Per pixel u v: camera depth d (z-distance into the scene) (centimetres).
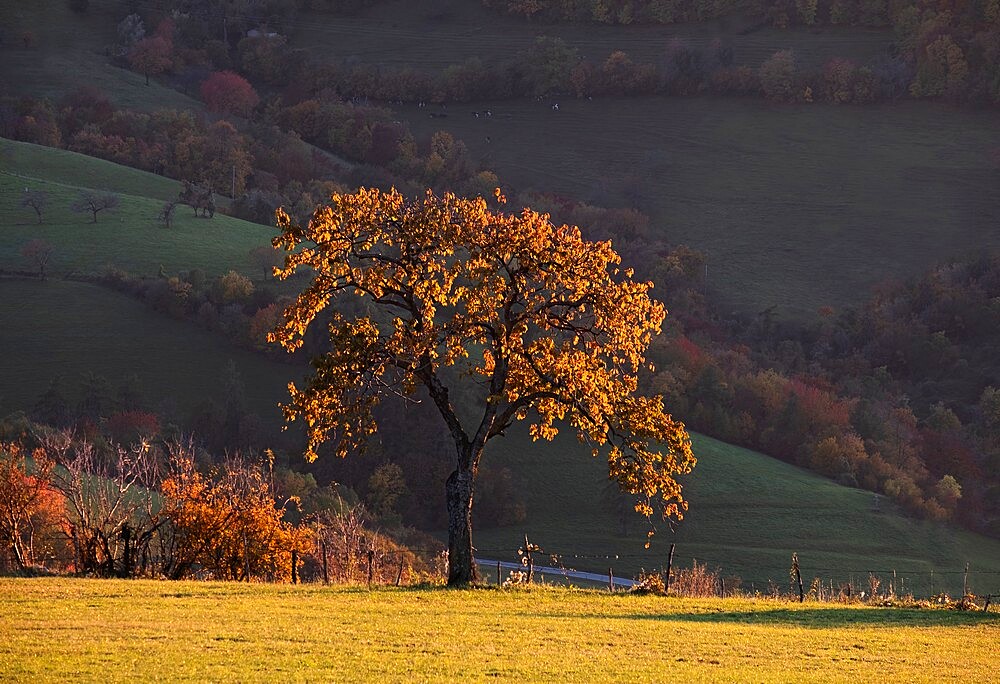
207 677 3909
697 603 6956
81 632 4709
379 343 7475
